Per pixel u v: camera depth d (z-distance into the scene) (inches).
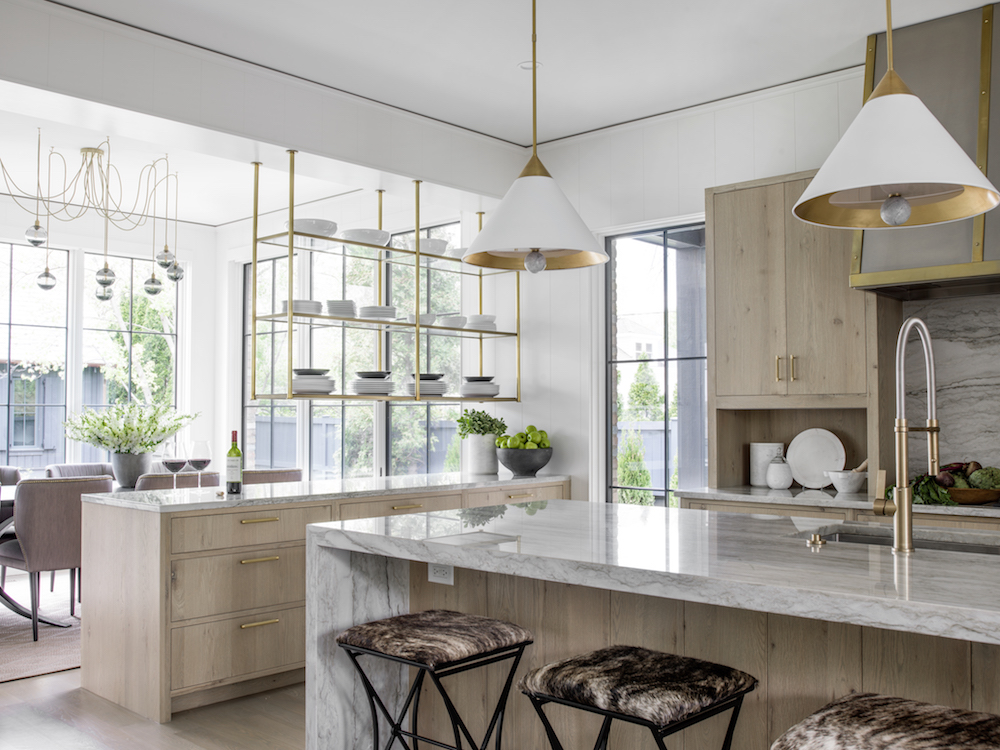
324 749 95.3
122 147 215.5
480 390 208.1
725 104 181.8
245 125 162.2
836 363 150.9
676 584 66.8
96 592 147.1
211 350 306.5
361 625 90.4
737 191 164.4
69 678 155.0
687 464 189.6
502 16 143.9
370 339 248.2
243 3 138.9
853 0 138.3
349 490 160.6
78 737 124.9
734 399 162.9
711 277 166.7
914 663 69.6
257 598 144.4
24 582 242.1
